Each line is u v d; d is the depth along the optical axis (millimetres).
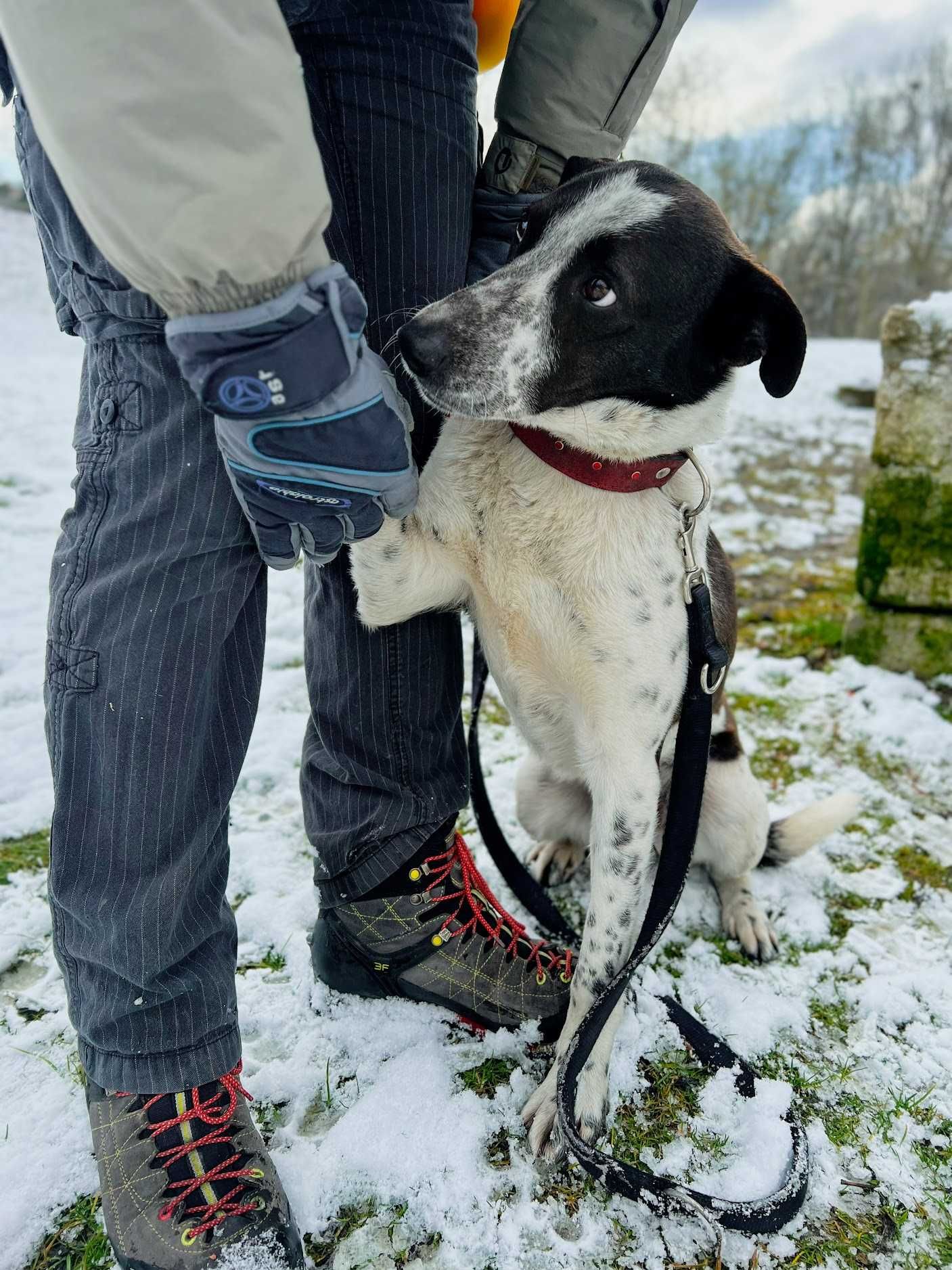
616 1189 1418
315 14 1302
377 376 1159
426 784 1745
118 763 1260
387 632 1652
